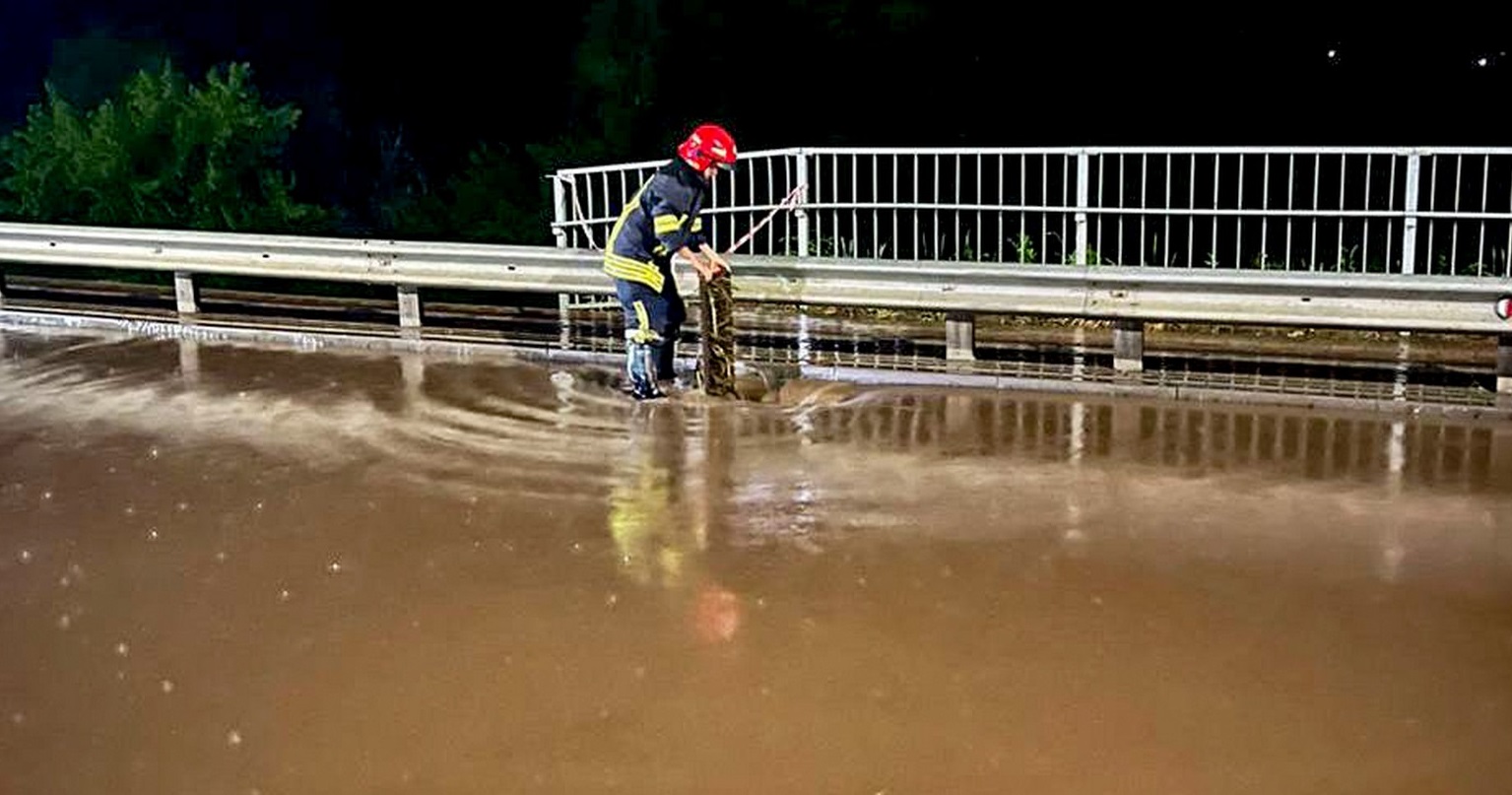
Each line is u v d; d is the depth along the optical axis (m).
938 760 4.27
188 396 9.00
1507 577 5.59
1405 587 5.52
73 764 4.34
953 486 6.88
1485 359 9.32
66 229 11.96
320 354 10.30
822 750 4.34
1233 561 5.82
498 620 5.34
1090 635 5.11
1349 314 8.65
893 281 9.63
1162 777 4.15
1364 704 4.57
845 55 18.66
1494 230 15.46
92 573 5.92
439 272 10.87
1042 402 8.53
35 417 8.53
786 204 10.32
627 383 9.18
